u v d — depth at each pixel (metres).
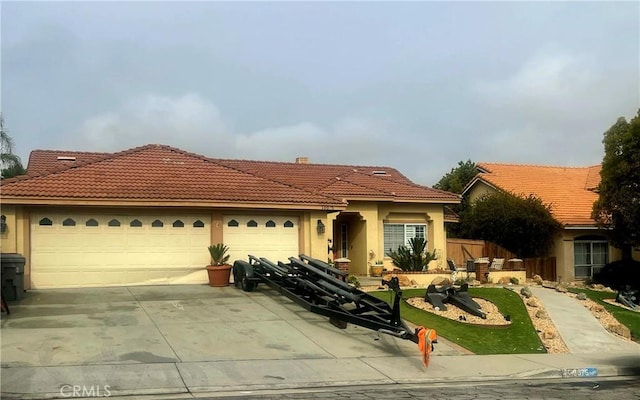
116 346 11.14
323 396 8.85
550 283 23.62
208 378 9.49
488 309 16.72
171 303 15.69
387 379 10.12
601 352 13.52
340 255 27.62
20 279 15.66
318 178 29.70
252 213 20.19
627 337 15.28
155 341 11.67
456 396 9.12
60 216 17.86
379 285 21.03
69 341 11.31
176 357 10.66
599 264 29.58
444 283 20.70
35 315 13.66
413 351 12.22
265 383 9.45
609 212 25.50
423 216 28.22
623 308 19.05
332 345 12.27
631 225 24.62
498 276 23.34
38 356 10.23
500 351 13.07
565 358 12.65
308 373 10.18
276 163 31.66
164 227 19.05
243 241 20.02
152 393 8.65
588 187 34.12
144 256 18.75
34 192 17.17
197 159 22.25
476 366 11.49
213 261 19.16
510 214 28.92
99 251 18.25
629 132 24.09
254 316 14.50
